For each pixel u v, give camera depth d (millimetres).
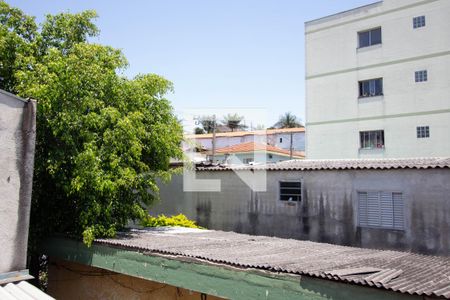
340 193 11461
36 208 9008
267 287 5188
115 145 8555
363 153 21453
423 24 19812
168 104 10547
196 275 5996
